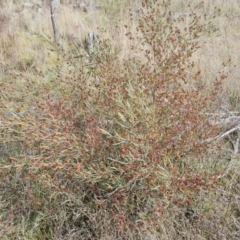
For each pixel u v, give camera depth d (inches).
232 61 164.6
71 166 88.3
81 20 255.0
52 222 93.1
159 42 111.2
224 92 139.4
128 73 101.3
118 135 83.3
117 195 85.9
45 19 248.2
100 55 112.2
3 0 301.4
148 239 82.9
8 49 198.7
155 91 93.0
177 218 87.4
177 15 244.8
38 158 84.2
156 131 85.7
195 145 87.2
